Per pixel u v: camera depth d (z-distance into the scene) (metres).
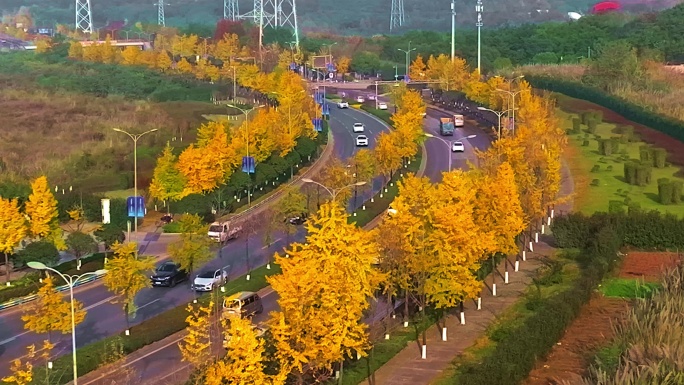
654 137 123.44
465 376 44.28
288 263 42.94
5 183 96.06
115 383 44.69
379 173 109.31
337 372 46.97
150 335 55.47
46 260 72.31
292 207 79.19
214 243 76.06
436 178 111.44
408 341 55.12
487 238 59.22
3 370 50.56
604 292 64.25
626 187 97.00
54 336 57.62
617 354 48.81
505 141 79.69
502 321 57.81
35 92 183.00
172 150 108.69
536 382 46.53
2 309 64.56
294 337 41.56
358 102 186.00
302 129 127.19
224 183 98.00
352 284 43.19
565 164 110.19
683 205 87.81
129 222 85.75
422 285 53.84
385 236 53.16
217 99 182.75
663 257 73.75
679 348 43.50
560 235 77.81
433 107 174.75
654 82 161.75
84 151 121.94
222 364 38.09
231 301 50.47
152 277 70.88
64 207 90.50
